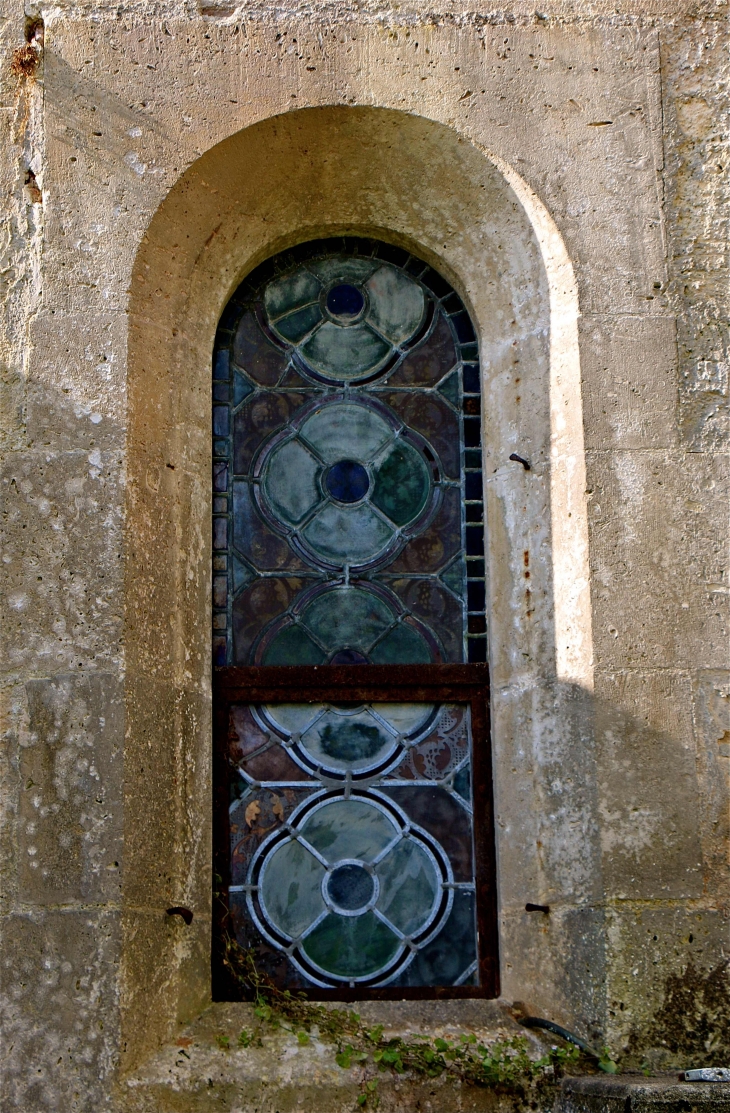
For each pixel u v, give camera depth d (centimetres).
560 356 440
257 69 448
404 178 464
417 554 455
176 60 447
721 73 456
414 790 435
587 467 425
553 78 453
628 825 403
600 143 449
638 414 429
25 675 402
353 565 454
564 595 426
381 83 449
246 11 452
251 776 434
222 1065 384
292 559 453
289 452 462
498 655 440
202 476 447
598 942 396
